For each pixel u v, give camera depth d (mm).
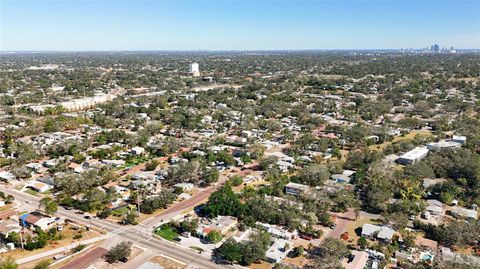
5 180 177375
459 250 119188
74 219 140125
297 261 113250
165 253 118188
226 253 112812
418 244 121562
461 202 152125
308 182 169375
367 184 164750
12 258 111188
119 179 178750
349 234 129000
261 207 139500
